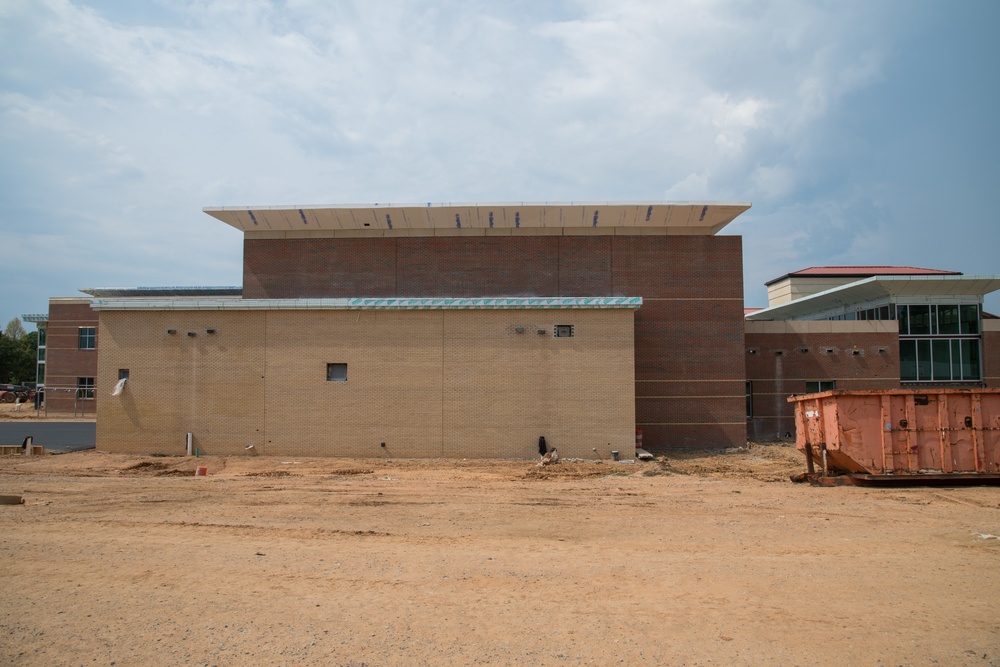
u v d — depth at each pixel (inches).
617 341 978.1
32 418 1950.1
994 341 1406.3
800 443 757.3
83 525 481.4
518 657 248.5
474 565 377.4
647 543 436.5
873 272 2009.1
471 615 291.9
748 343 1301.7
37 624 277.6
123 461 923.4
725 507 569.0
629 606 305.7
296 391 989.2
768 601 314.3
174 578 344.8
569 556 400.5
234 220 1171.9
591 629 276.5
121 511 544.4
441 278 1171.3
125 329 1011.9
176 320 1007.6
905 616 294.5
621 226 1168.8
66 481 725.3
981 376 1398.9
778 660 247.4
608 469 870.4
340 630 273.4
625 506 574.9
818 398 712.4
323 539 444.5
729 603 311.1
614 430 966.4
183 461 919.7
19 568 361.1
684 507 569.6
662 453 1100.5
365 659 245.8
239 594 319.6
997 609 304.3
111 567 364.5
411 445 975.0
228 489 663.8
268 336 997.8
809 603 311.9
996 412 674.8
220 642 260.2
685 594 324.8
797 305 1743.4
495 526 493.0
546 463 906.7
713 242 1165.7
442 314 987.9
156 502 586.9
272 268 1191.6
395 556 397.4
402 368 983.6
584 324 981.2
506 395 975.6
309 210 1146.0
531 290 1163.3
